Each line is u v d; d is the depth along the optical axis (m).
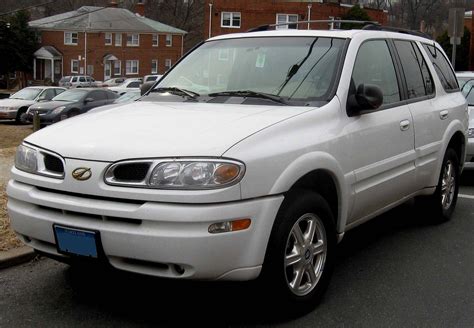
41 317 3.89
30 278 4.57
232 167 3.34
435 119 5.69
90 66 66.50
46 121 19.30
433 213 6.18
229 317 3.90
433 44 6.42
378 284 4.57
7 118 21.78
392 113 4.94
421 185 5.64
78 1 80.69
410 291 4.44
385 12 49.50
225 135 3.54
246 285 3.96
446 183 6.29
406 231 6.11
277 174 3.56
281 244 3.61
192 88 4.88
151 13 88.88
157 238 3.26
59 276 4.62
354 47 4.70
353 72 4.58
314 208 3.89
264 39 5.05
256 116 3.92
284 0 45.31
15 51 63.41
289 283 3.79
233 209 3.33
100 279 4.55
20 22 64.19
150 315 3.93
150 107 4.41
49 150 3.70
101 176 3.43
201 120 3.85
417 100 5.50
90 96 20.59
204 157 3.34
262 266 3.54
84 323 3.80
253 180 3.42
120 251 3.38
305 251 3.91
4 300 4.15
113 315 3.93
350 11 44.34
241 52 5.00
